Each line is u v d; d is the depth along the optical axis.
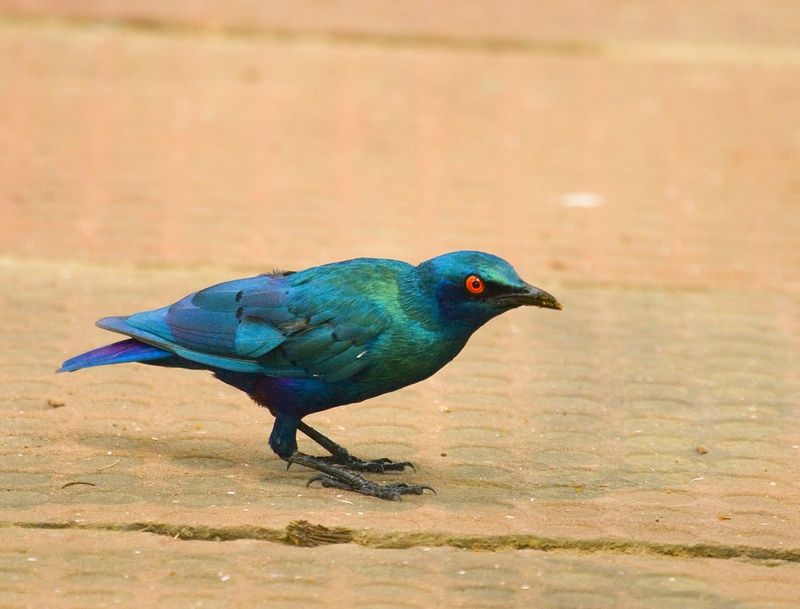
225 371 9.09
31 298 12.87
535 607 7.28
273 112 18.88
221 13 23.00
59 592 7.28
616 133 18.62
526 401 10.82
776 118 19.20
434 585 7.52
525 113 19.23
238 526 8.09
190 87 19.58
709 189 16.86
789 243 15.29
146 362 9.27
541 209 16.12
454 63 21.05
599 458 9.63
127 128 18.09
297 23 22.66
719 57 21.84
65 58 20.36
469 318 8.63
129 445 9.55
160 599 7.24
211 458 9.40
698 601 7.40
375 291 8.75
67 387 10.71
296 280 9.05
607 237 15.31
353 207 15.95
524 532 8.16
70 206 15.58
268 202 15.99
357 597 7.35
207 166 17.05
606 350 12.14
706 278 14.20
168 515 8.25
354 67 20.67
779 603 7.40
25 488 8.66
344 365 8.72
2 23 21.77
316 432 9.36
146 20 22.36
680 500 8.84
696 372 11.61
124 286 13.30
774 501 8.85
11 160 16.83
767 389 11.23
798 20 24.20
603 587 7.55
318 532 8.06
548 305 8.45
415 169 17.23
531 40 22.31
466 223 15.54
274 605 7.21
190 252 14.35
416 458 9.59
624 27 23.36
